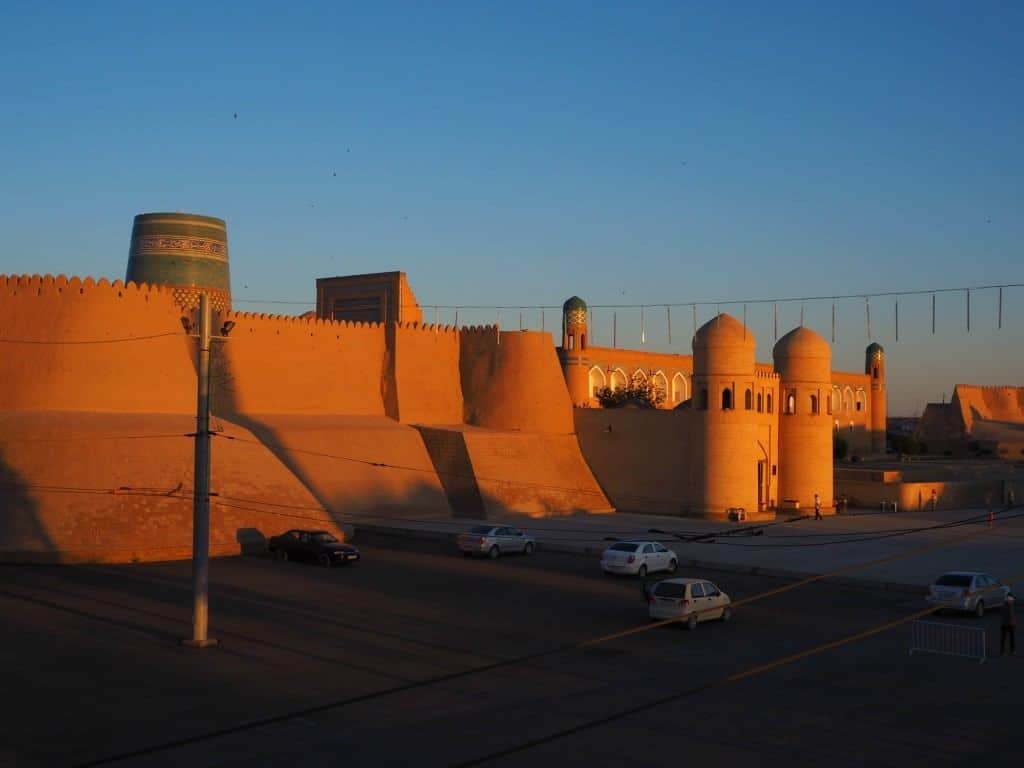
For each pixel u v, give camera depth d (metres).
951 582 22.09
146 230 38.09
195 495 17.70
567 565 28.61
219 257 39.16
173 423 32.44
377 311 54.12
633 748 12.34
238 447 32.41
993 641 18.92
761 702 14.52
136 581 23.95
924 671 16.47
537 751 12.17
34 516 27.33
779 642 18.66
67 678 15.25
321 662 16.56
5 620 19.28
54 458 29.19
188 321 17.88
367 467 38.97
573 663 16.83
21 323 33.47
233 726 12.99
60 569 25.59
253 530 29.75
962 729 13.30
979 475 53.84
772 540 33.75
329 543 27.75
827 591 24.83
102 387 33.31
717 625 20.25
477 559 29.36
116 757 11.73
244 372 39.66
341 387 42.69
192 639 17.59
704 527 36.78
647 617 20.92
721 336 39.69
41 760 11.61
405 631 19.14
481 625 19.86
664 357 63.28
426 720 13.41
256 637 18.28
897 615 21.61
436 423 44.31
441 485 40.66
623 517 40.41
